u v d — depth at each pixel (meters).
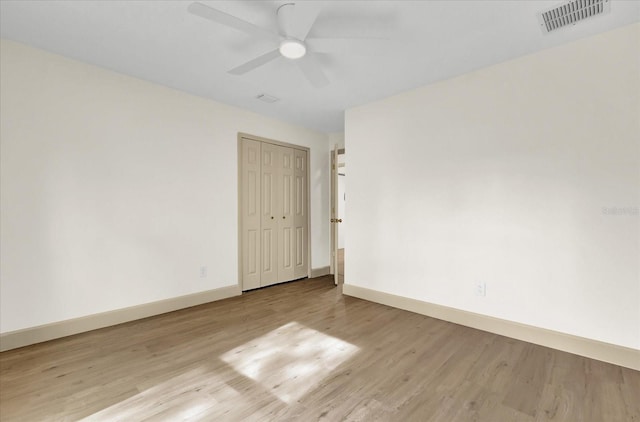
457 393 1.73
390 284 3.26
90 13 1.91
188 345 2.32
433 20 1.97
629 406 1.61
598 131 2.11
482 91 2.63
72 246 2.50
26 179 2.30
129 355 2.16
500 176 2.53
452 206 2.80
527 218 2.39
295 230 4.41
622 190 2.03
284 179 4.25
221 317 2.91
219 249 3.47
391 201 3.25
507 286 2.49
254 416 1.54
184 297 3.17
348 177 3.65
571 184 2.21
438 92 2.89
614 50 2.06
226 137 3.54
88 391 1.74
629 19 1.95
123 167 2.77
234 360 2.09
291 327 2.67
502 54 2.39
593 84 2.13
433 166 2.93
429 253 2.95
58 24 2.03
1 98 2.20
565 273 2.23
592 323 2.12
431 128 2.94
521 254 2.42
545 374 1.92
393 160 3.23
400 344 2.34
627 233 2.01
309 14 1.67
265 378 1.87
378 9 1.86
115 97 2.72
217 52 2.38
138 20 1.98
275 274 4.14
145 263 2.90
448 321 2.80
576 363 2.05
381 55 2.40
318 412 1.57
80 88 2.54
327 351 2.22
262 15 1.91
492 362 2.07
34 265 2.32
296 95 3.25
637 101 1.98
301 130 4.46
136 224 2.85
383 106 3.31
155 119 2.97
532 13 1.90
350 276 3.64
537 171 2.35
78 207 2.53
